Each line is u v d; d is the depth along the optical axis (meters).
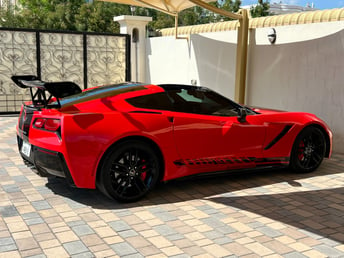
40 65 10.89
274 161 5.06
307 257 3.01
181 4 9.20
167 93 4.43
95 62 11.84
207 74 9.88
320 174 5.39
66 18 28.12
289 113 5.21
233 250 3.11
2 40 10.52
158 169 4.26
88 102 4.12
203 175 4.59
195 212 3.91
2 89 10.74
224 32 9.16
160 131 4.17
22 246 3.09
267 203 4.20
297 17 7.41
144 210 3.94
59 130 3.80
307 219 3.77
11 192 4.37
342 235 3.42
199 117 4.46
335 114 6.74
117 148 3.93
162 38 11.68
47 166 3.96
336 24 6.59
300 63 7.29
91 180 3.89
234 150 4.71
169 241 3.24
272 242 3.26
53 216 3.72
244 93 8.41
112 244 3.17
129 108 4.13
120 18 12.15
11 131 8.14
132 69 12.49
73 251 3.03
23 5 30.14
